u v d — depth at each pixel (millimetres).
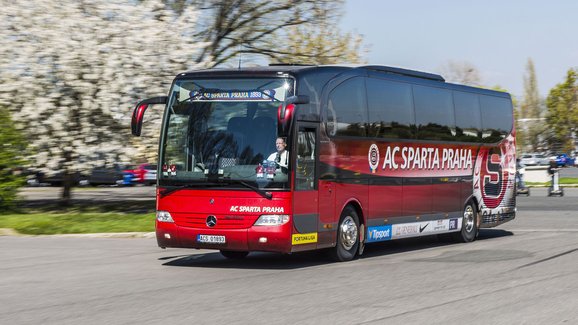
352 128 19688
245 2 39094
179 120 18109
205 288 14383
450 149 24500
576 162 127750
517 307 12289
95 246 22375
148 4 35688
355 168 19828
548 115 115938
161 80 34531
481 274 16312
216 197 17469
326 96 18688
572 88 113250
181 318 11344
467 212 25500
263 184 17234
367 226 20438
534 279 15484
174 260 19219
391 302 12781
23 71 33469
